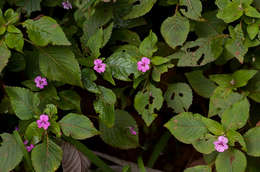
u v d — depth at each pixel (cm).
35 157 79
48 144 80
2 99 86
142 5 85
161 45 88
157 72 84
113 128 89
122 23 89
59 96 85
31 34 79
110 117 85
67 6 89
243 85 83
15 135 81
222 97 84
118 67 84
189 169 81
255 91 85
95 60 83
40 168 79
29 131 80
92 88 84
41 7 93
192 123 81
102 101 85
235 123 79
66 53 81
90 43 84
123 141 89
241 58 81
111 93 84
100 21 87
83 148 85
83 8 87
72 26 91
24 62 86
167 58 85
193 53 84
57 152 80
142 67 82
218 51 83
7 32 80
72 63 81
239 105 79
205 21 86
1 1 89
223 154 79
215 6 89
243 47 81
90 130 81
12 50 85
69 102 85
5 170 80
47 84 85
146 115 85
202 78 87
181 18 82
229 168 78
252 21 81
